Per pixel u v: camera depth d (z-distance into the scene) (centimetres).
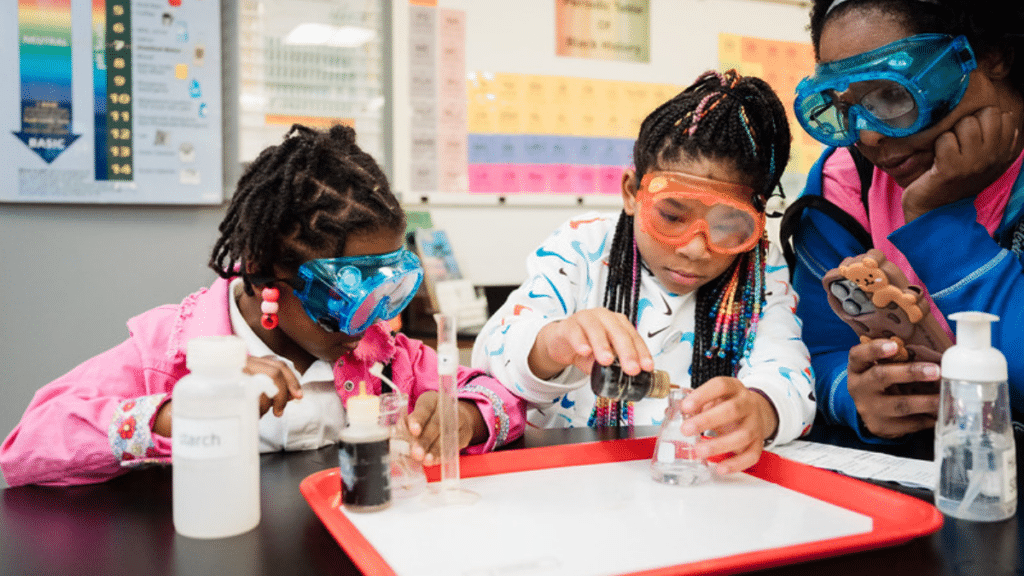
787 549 55
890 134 91
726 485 75
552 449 84
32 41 196
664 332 109
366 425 66
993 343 95
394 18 235
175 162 211
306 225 81
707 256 93
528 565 53
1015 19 89
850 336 115
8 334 200
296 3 223
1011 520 65
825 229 117
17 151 197
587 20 260
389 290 82
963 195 100
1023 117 99
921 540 60
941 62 86
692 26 276
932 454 89
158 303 214
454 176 246
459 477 76
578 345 77
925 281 100
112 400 79
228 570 54
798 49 294
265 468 82
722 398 78
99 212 206
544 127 257
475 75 246
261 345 94
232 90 218
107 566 55
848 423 99
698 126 92
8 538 60
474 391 92
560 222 262
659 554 56
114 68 204
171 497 71
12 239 199
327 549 58
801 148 281
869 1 88
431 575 51
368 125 234
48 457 74
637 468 81
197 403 60
